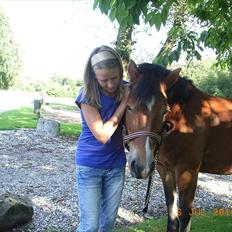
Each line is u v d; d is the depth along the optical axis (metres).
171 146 2.96
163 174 3.21
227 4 3.44
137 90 2.34
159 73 2.48
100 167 2.37
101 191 2.48
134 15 2.55
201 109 3.02
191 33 3.96
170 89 2.84
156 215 4.44
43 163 6.73
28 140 8.73
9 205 3.66
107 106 2.34
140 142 2.26
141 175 2.21
